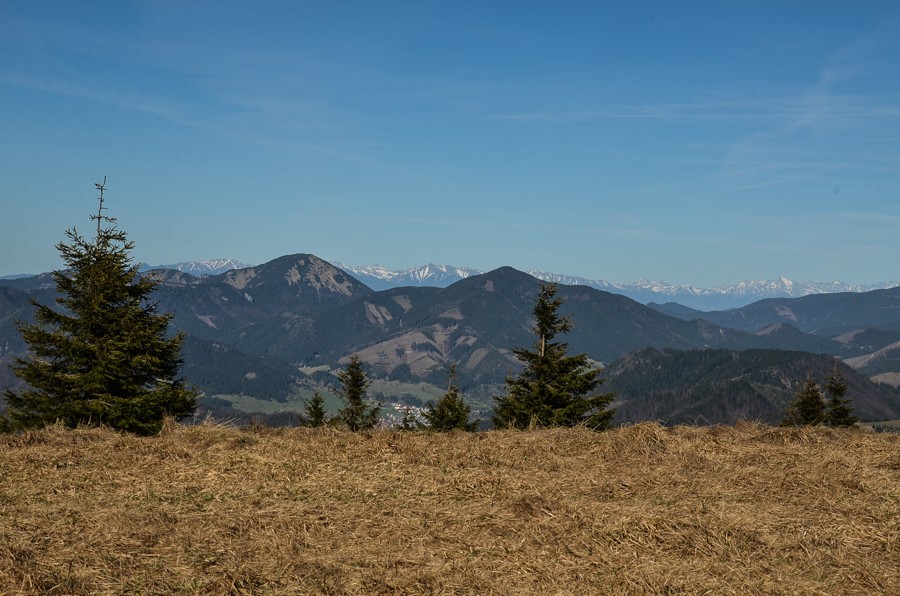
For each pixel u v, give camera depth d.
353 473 8.91
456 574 5.89
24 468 8.95
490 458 9.87
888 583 5.89
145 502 7.68
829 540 6.76
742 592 5.69
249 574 5.71
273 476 8.75
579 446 10.66
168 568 5.83
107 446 10.33
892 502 7.87
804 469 9.09
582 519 7.04
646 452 10.23
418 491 8.17
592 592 5.66
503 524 6.96
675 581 5.82
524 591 5.65
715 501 7.86
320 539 6.62
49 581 5.46
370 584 5.64
